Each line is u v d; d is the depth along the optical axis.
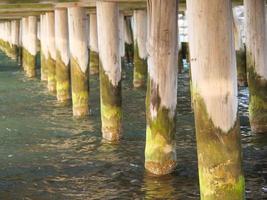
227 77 6.61
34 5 15.41
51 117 14.66
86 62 14.40
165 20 8.63
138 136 11.98
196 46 6.60
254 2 11.51
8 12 18.08
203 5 6.46
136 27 19.08
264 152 10.33
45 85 20.78
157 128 9.03
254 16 11.52
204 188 6.93
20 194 8.63
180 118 13.75
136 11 18.89
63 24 16.44
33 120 14.34
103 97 11.58
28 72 23.45
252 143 10.98
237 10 19.39
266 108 11.59
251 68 11.66
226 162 6.76
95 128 13.08
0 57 34.72
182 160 9.86
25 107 16.27
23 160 10.57
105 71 11.44
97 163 10.12
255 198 7.97
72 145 11.57
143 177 9.10
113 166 9.86
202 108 6.71
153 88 8.93
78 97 14.50
